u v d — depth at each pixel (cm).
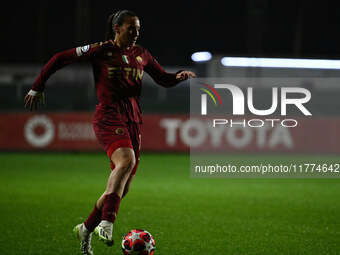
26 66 10738
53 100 10000
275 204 3509
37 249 2123
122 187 1778
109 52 1906
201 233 2517
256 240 2369
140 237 1853
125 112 1914
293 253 2119
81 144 7775
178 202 3544
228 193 4066
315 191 4269
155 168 5941
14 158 6900
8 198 3575
